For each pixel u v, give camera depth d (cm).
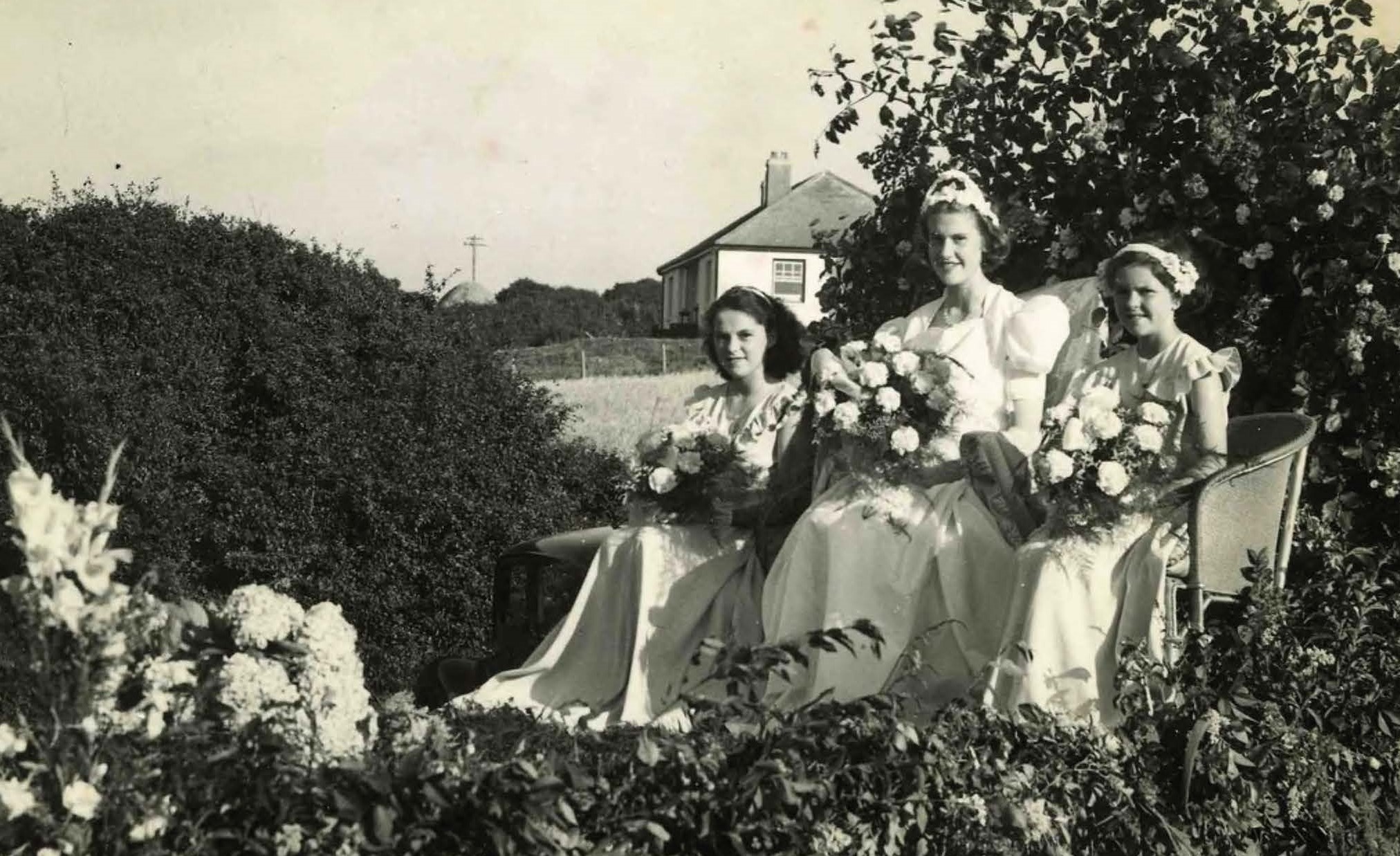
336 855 315
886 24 736
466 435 1177
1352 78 626
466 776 330
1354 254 611
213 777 317
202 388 1127
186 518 1078
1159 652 458
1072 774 414
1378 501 610
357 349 1196
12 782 295
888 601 489
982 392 525
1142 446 461
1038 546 470
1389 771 492
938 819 388
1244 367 639
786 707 495
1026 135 698
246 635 336
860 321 758
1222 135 630
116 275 1132
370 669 1120
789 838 362
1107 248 671
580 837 342
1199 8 668
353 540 1141
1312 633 496
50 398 1061
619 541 558
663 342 3158
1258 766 444
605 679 551
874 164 753
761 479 557
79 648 306
